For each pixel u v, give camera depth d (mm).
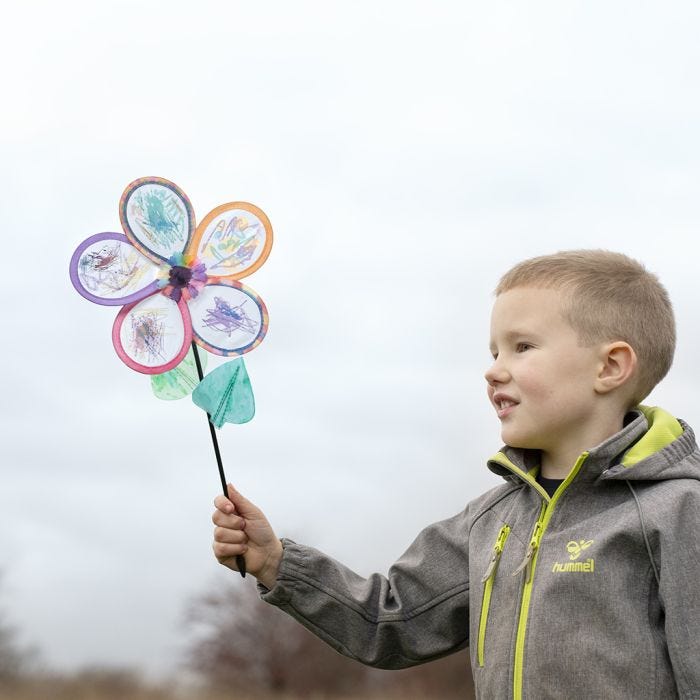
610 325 2447
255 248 2682
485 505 2652
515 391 2469
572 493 2383
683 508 2256
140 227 2639
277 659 20672
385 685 20750
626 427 2363
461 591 2645
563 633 2246
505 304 2520
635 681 2166
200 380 2654
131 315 2605
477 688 2443
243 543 2656
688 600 2178
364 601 2703
